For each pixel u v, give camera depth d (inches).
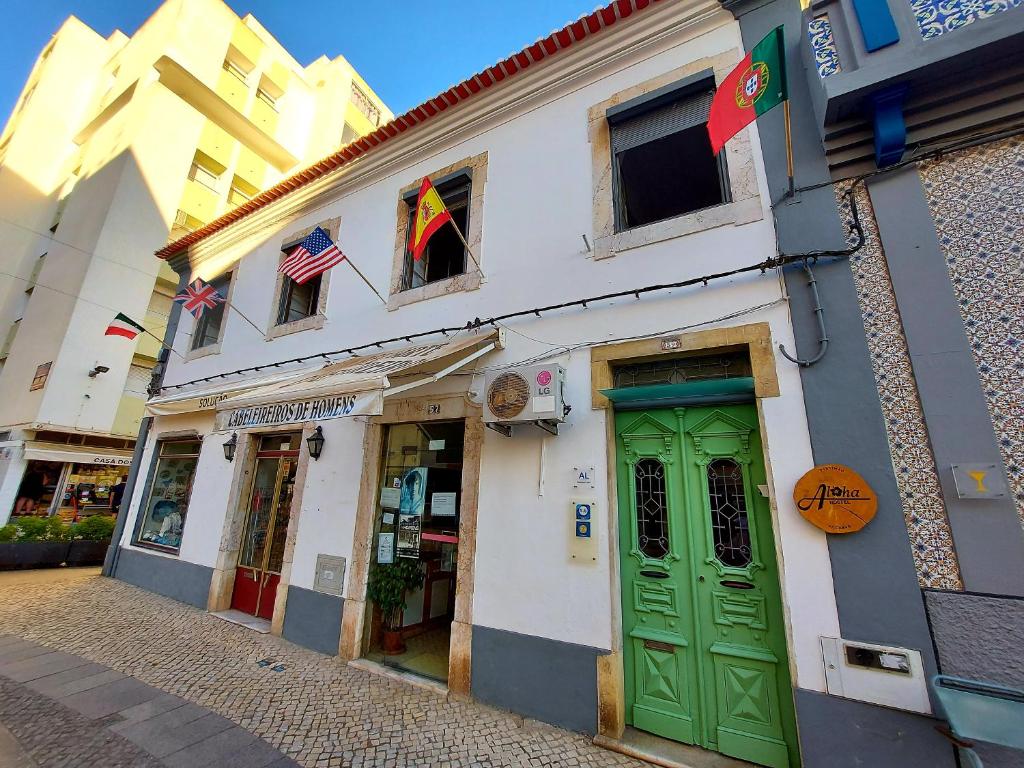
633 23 177.9
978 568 97.1
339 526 201.0
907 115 126.0
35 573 333.7
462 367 185.5
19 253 655.1
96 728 127.4
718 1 163.3
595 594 137.1
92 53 781.3
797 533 115.6
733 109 127.0
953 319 111.3
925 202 121.7
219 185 686.5
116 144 608.1
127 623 218.1
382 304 226.7
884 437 111.2
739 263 141.4
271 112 778.2
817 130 140.8
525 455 160.7
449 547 215.3
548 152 192.9
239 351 288.4
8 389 547.5
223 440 269.0
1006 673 90.8
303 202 285.3
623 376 158.7
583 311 163.8
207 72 668.1
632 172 191.0
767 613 121.3
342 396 145.5
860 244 122.5
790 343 127.6
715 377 144.3
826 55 139.2
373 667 173.5
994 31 110.8
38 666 166.9
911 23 125.0
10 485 473.1
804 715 105.7
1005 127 116.6
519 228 190.9
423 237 178.1
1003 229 111.8
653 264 155.8
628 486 146.6
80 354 514.0
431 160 234.5
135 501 315.6
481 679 149.6
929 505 104.0
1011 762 88.0
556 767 115.1
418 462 194.4
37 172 692.7
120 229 553.9
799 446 119.8
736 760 116.9
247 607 234.5
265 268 298.8
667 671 129.8
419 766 114.7
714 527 132.7
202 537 257.6
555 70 196.1
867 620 104.2
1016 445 99.5
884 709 99.1
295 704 145.2
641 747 122.1
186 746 120.3
